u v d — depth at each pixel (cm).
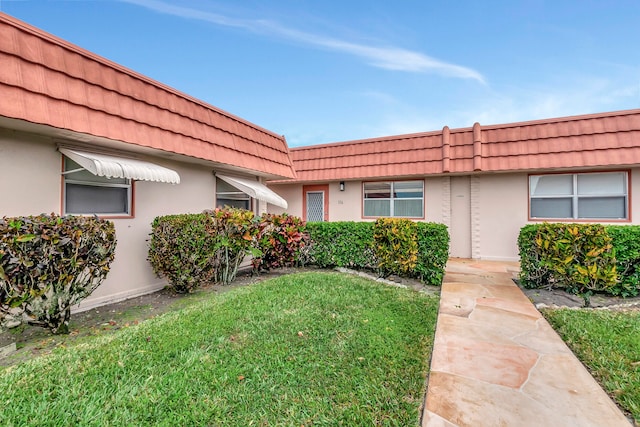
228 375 352
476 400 321
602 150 1001
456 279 876
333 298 641
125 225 700
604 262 653
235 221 773
